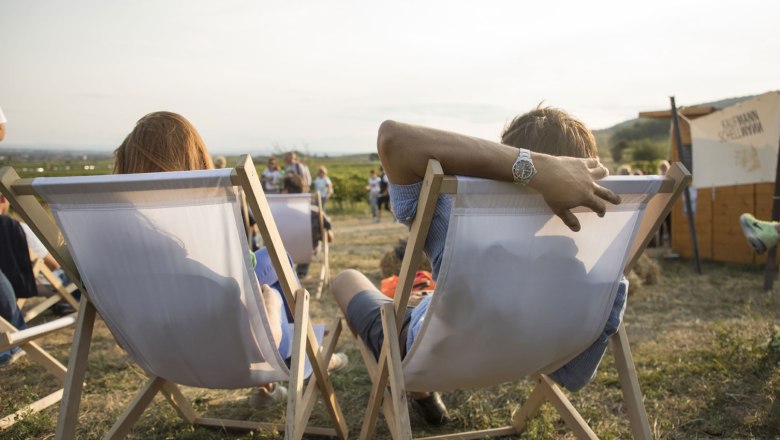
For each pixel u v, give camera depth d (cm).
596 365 167
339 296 207
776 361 268
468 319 138
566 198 118
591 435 177
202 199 125
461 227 122
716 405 238
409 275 134
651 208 144
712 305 446
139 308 146
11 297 273
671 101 648
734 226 659
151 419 240
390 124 125
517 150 118
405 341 166
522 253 131
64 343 376
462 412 240
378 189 1714
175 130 160
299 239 468
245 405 257
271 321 169
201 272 138
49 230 143
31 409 238
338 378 284
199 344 152
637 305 459
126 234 133
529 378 277
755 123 586
